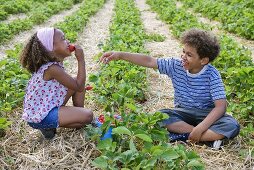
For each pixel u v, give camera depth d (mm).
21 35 10695
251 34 9430
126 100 4625
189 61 4195
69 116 4234
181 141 4367
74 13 14219
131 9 14750
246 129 4457
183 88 4469
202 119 4426
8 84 5539
